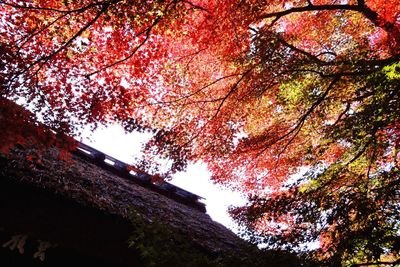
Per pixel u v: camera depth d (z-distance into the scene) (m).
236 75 8.97
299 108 8.70
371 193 5.29
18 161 4.47
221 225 7.88
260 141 9.27
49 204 4.16
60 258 4.81
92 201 4.45
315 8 8.87
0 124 5.00
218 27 7.99
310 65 7.54
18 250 4.48
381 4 8.12
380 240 4.63
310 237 5.24
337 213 5.15
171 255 4.29
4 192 3.92
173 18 7.05
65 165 5.81
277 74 7.85
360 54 6.80
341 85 7.51
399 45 6.91
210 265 4.45
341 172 6.05
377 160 6.41
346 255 5.03
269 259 4.83
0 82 5.53
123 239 4.66
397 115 5.47
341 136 6.26
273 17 10.02
